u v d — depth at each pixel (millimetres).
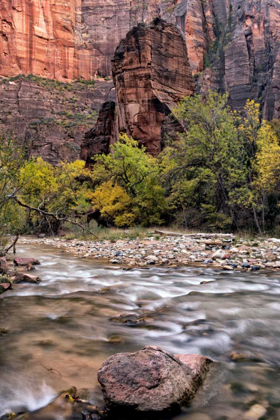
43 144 95000
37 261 10539
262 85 117812
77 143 110750
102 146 46125
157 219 26391
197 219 24703
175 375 2604
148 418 2355
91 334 3951
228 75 125500
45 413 2371
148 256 11484
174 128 38875
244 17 138875
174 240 16219
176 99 43781
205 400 2561
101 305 5395
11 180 9141
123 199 27031
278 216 19500
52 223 31297
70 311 5008
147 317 4688
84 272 8930
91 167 46531
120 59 43312
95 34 165625
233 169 19453
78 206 34656
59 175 42781
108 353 3367
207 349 3588
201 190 24406
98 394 2615
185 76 45750
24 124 116625
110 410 2400
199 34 145500
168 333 4039
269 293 6152
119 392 2412
